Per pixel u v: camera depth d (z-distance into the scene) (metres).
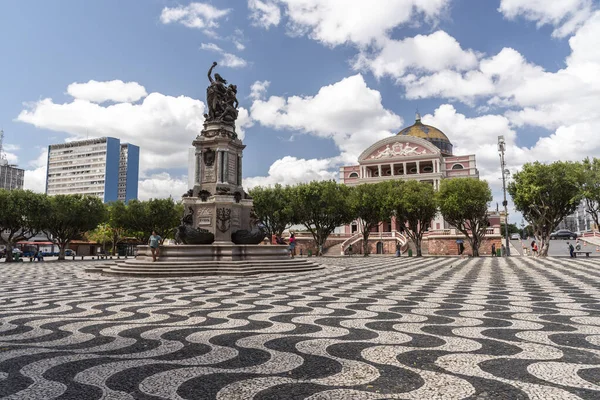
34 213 43.88
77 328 7.58
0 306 10.50
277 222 53.91
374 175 90.19
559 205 40.50
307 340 6.54
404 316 8.61
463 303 10.39
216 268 20.03
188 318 8.53
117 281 17.17
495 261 33.50
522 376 4.70
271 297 11.80
